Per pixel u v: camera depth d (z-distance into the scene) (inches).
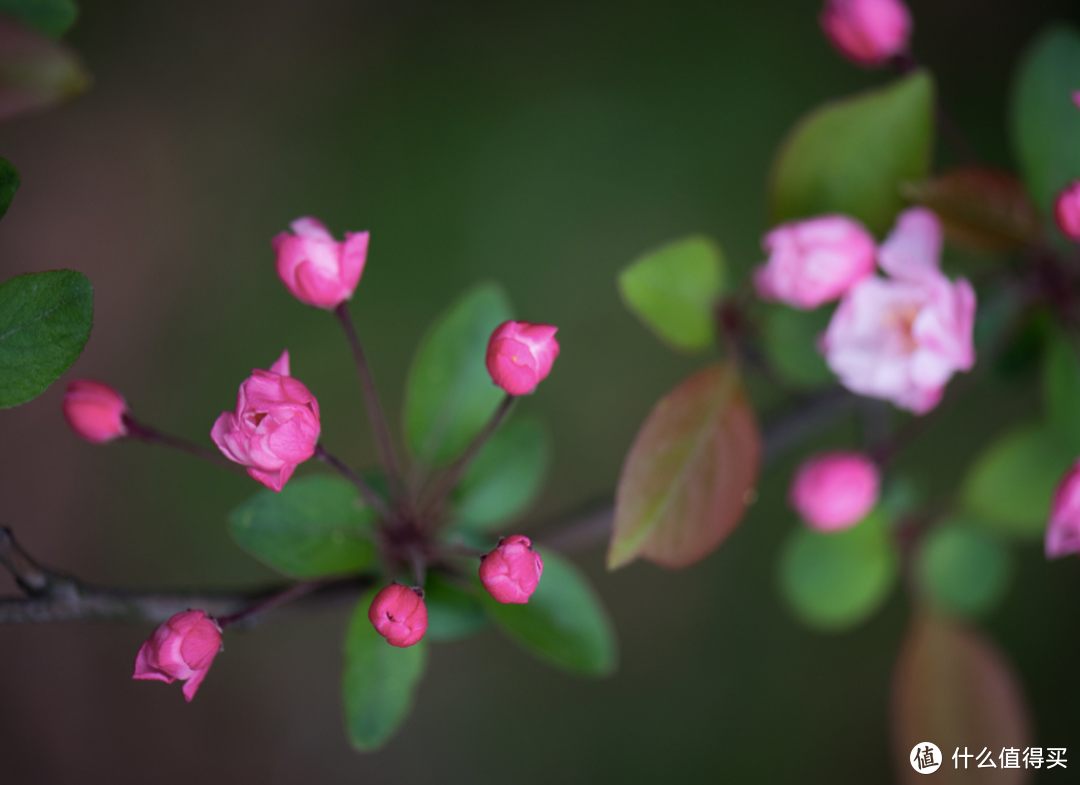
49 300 15.4
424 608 15.7
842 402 18.2
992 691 18.9
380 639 16.6
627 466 16.4
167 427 29.8
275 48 32.0
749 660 29.5
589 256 30.4
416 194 30.9
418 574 16.6
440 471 17.6
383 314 30.2
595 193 30.7
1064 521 16.8
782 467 29.5
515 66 31.7
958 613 19.1
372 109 31.5
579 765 29.6
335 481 16.9
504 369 16.1
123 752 29.9
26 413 29.9
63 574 16.0
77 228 30.6
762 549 29.7
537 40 31.8
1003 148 28.6
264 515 16.6
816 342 18.0
